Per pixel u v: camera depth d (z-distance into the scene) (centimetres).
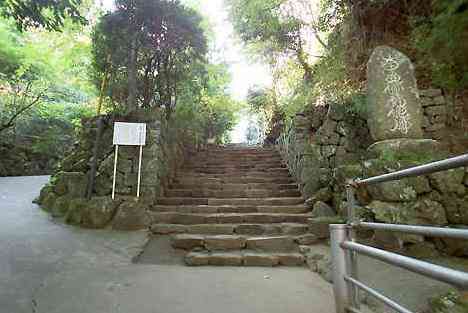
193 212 535
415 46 547
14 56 936
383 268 330
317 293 297
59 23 443
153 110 582
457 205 366
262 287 313
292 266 396
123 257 391
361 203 426
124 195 535
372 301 264
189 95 744
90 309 252
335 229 202
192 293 294
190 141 859
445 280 108
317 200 534
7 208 585
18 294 272
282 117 988
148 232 473
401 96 473
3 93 1079
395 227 154
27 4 410
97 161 569
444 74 496
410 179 387
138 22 588
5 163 1064
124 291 293
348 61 666
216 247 430
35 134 1166
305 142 603
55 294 278
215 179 671
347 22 666
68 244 416
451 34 357
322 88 725
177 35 610
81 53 893
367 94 496
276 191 608
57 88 1216
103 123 592
